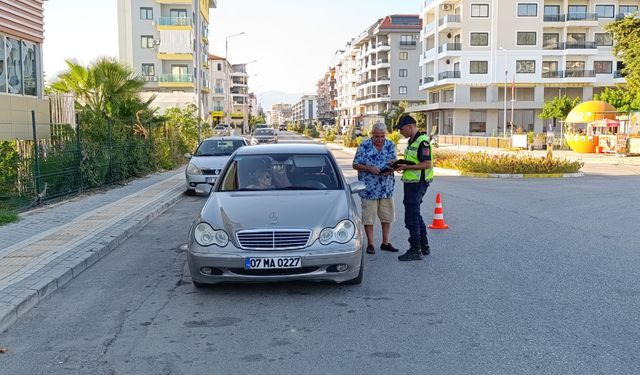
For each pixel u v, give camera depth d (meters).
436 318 5.69
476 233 10.12
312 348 4.97
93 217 11.70
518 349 4.86
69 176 14.87
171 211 13.65
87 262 8.11
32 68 18.80
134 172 20.66
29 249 8.66
